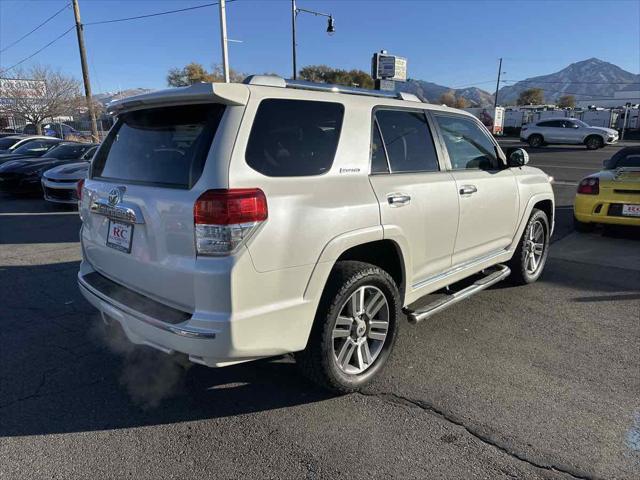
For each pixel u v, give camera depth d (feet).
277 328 8.87
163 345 8.88
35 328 14.21
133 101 9.84
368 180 10.49
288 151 9.21
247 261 8.27
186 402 10.44
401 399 10.49
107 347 13.00
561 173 54.03
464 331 13.89
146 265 9.27
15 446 9.01
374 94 11.80
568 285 17.90
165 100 9.30
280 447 8.98
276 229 8.56
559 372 11.61
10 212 34.96
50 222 31.09
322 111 10.04
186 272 8.38
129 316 9.36
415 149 12.15
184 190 8.54
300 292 9.10
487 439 9.16
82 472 8.36
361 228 9.93
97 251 11.07
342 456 8.73
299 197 8.99
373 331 10.94
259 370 11.76
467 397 10.55
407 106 12.17
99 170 11.18
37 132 118.42
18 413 10.02
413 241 11.42
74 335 13.75
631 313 15.28
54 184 34.63
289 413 10.03
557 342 13.23
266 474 8.30
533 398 10.50
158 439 9.22
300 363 10.04
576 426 9.53
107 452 8.86
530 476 8.23
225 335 8.27
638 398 10.51
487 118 154.71
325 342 9.71
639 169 24.48
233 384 11.15
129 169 10.07
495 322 14.53
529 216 16.76
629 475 8.24
